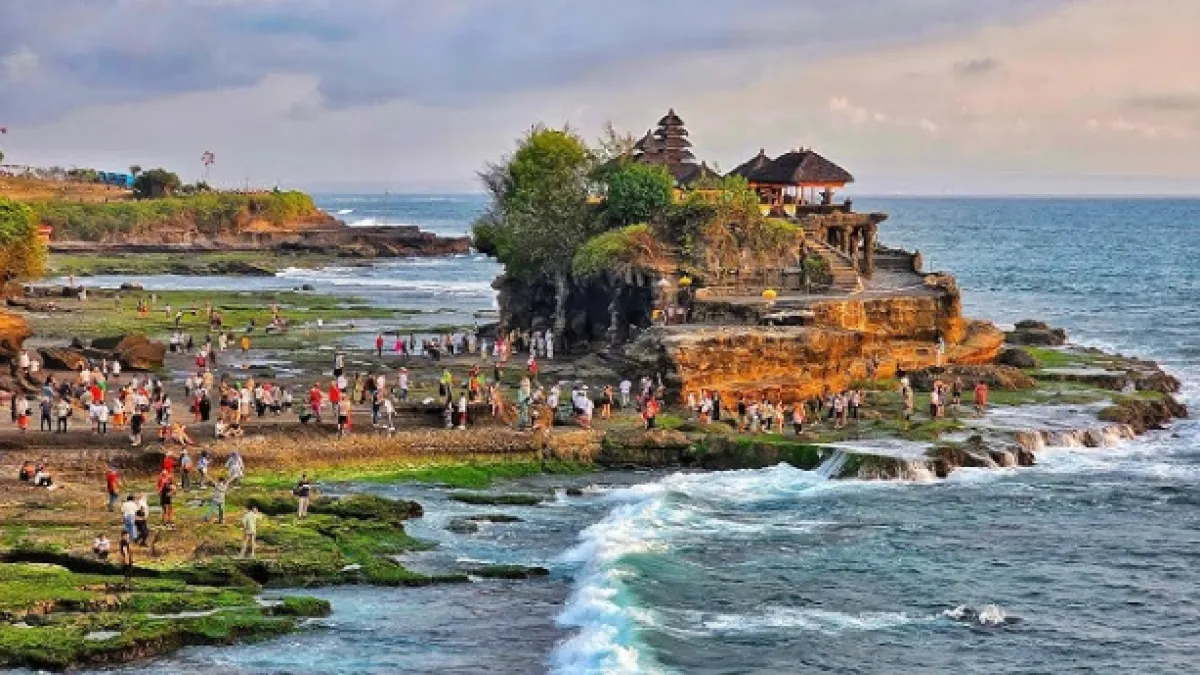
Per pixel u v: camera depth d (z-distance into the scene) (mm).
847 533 62406
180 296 165000
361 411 80562
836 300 97812
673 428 79062
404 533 60531
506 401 83625
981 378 92562
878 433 79062
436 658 45562
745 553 58594
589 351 109125
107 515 57312
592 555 57406
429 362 103938
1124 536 62625
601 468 76188
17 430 71875
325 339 122375
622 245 106875
